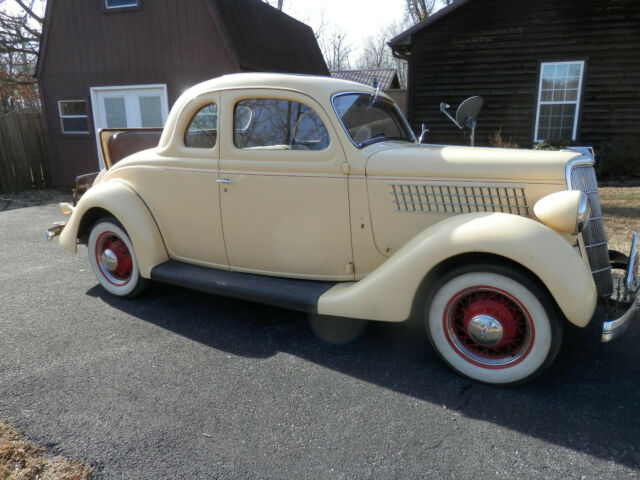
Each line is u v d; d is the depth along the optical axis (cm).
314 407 248
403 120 398
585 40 980
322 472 202
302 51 1502
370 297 280
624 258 317
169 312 379
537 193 274
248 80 332
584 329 339
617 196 797
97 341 326
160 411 245
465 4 1038
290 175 318
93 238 411
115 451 215
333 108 307
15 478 197
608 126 1003
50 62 1148
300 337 333
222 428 231
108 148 458
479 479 197
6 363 295
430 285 289
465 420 236
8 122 1109
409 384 270
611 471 200
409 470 203
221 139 339
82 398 256
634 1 934
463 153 295
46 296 417
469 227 255
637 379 272
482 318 262
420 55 1092
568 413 240
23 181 1150
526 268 250
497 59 1045
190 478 199
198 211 358
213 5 1014
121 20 1082
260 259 346
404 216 300
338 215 313
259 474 201
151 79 1092
